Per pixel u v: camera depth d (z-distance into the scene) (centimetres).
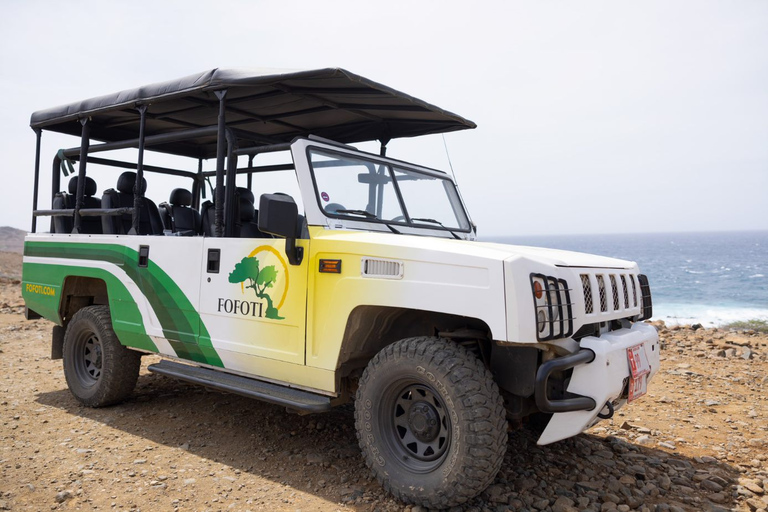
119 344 489
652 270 7075
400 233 415
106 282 491
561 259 323
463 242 332
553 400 296
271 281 374
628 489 339
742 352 760
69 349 520
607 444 424
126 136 606
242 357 392
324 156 391
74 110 525
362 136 564
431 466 306
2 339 833
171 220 596
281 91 438
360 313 338
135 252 466
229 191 420
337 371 345
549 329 285
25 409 493
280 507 312
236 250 396
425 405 314
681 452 414
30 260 577
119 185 541
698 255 11319
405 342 316
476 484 286
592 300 324
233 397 534
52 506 309
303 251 357
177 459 381
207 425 453
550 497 325
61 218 566
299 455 389
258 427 449
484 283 285
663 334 932
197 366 444
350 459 382
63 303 538
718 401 545
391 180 438
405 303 309
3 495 320
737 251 13162
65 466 365
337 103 462
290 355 362
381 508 310
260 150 404
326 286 345
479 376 294
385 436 325
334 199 383
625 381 325
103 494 325
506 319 276
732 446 425
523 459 381
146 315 457
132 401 522
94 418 471
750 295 3894
